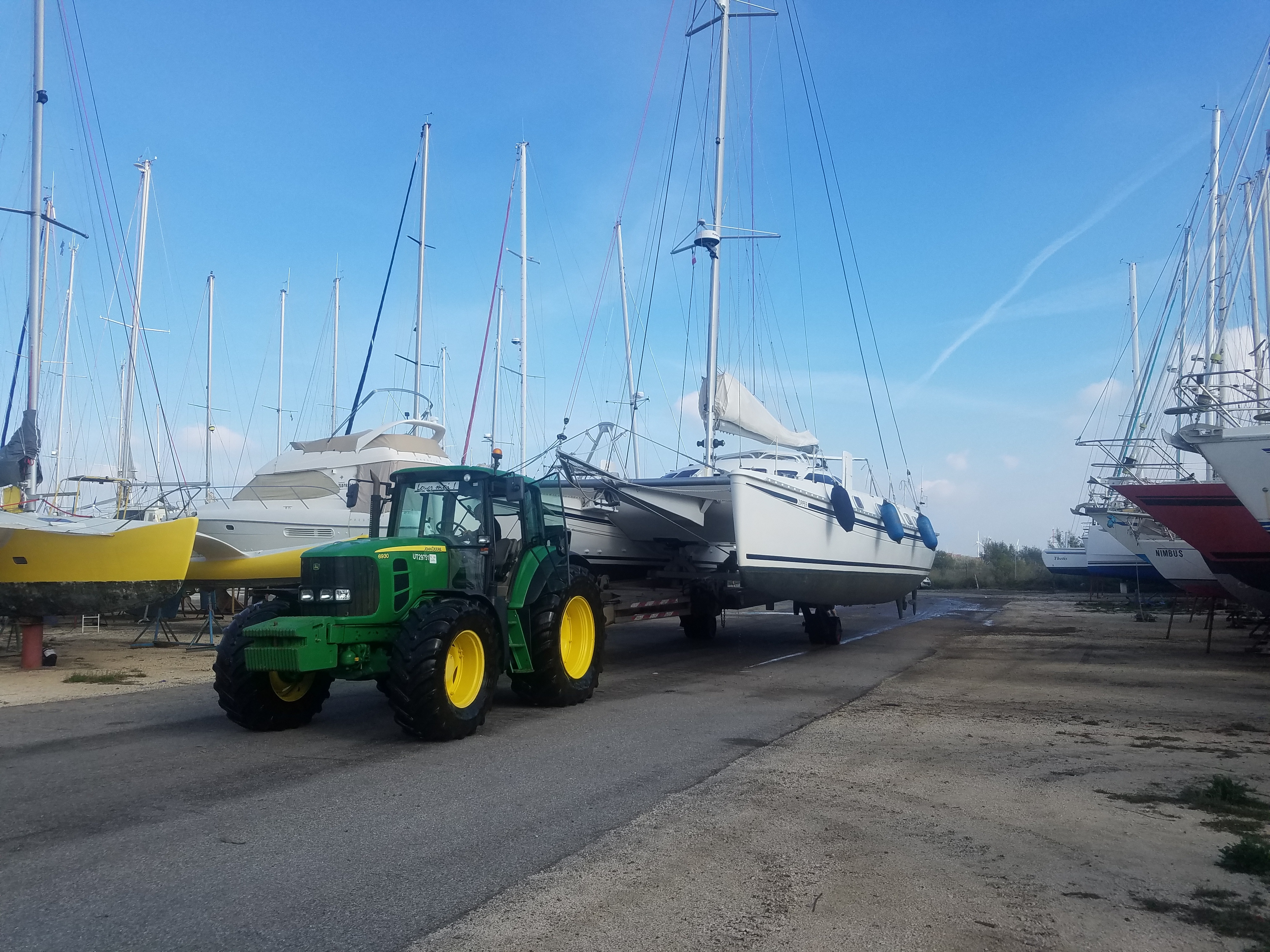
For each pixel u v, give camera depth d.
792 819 4.66
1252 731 7.14
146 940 3.18
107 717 7.66
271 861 4.00
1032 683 9.93
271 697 6.92
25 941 3.16
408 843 4.26
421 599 7.13
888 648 14.19
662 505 12.06
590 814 4.75
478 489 7.89
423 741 6.64
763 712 7.99
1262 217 15.67
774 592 12.21
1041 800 5.05
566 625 8.55
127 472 19.50
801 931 3.28
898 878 3.82
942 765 5.90
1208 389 11.40
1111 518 17.62
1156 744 6.61
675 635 16.48
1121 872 3.92
